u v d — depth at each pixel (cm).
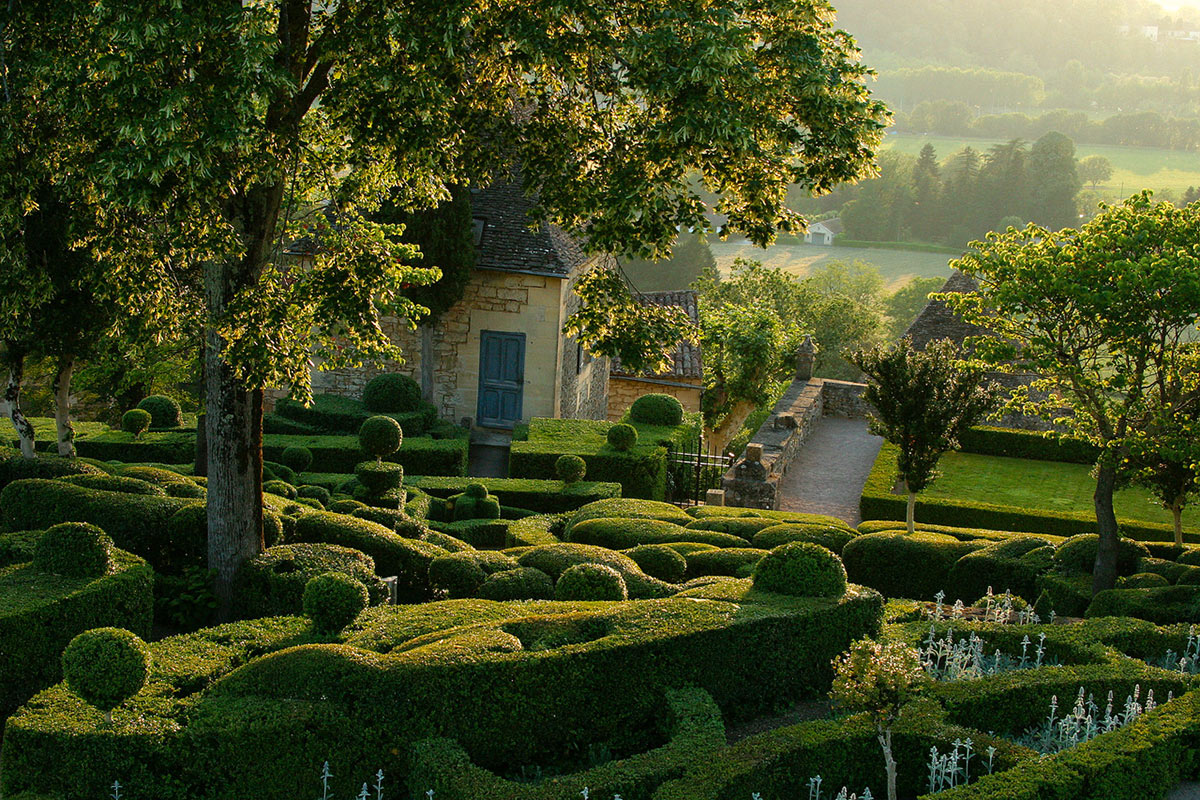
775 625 971
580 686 875
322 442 2289
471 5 1094
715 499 2212
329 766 795
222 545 1180
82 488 1295
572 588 1116
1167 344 1397
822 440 3077
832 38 1285
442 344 2702
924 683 898
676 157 1141
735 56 1074
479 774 765
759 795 759
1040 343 1415
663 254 1299
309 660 838
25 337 1474
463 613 1020
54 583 1000
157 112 952
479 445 2697
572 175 1354
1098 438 1439
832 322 5331
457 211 2470
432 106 1108
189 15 982
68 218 1345
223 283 1159
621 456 2236
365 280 1224
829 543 1644
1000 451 2852
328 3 1122
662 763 778
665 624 941
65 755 750
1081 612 1380
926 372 1878
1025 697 898
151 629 1080
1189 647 1061
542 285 2628
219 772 767
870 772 809
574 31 1184
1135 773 760
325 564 1175
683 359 3378
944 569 1548
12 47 1164
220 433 1169
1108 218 1378
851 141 1211
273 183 1107
